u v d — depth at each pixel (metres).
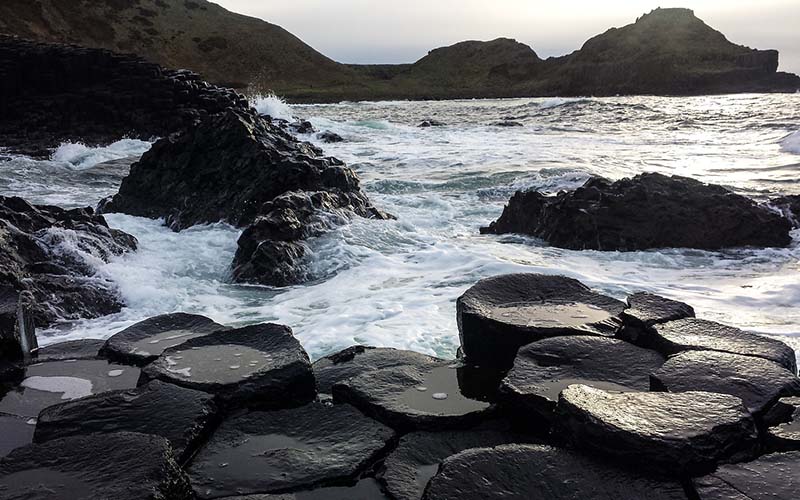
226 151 11.90
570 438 2.78
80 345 4.71
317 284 8.03
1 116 27.88
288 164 11.18
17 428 3.54
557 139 24.94
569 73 98.31
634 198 9.77
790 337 5.76
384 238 9.77
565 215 9.90
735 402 2.84
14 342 4.42
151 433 3.09
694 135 25.00
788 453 2.61
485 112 46.69
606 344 3.70
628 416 2.71
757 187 13.83
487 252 9.17
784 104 43.69
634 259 8.92
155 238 10.18
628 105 41.44
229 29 100.00
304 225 9.35
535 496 2.43
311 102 84.81
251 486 2.81
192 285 8.04
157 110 27.81
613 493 2.42
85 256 7.75
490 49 126.88
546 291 4.57
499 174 16.20
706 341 3.63
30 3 78.06
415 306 6.80
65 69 28.56
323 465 2.95
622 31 103.06
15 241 7.42
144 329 4.66
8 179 17.27
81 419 3.22
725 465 2.55
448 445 3.12
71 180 17.67
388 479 2.85
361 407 3.54
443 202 13.42
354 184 11.70
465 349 4.21
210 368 3.74
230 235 10.22
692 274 8.19
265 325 4.24
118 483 2.49
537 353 3.64
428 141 25.53
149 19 93.38
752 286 7.55
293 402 3.67
